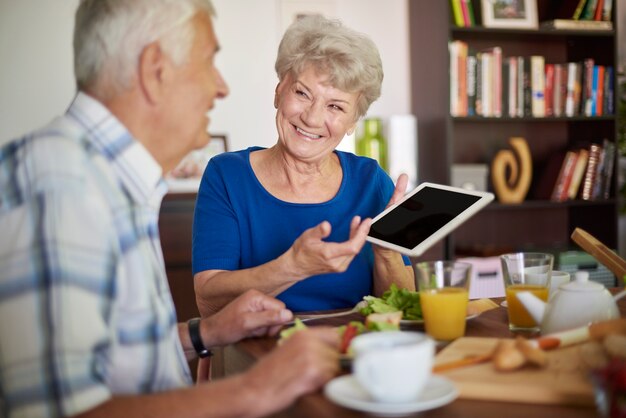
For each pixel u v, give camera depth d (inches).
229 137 140.9
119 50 38.6
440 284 47.7
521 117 140.9
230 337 50.8
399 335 35.4
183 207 126.7
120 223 38.0
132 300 38.5
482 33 143.9
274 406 35.4
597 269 141.9
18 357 33.4
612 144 146.8
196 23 40.8
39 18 131.9
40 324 33.2
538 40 153.2
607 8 146.3
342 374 39.4
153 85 39.5
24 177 35.3
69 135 37.4
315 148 66.7
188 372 45.1
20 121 132.1
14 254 33.8
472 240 153.3
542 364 37.5
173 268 126.3
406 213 57.8
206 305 63.3
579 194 147.8
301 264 55.1
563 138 157.1
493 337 47.7
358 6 145.2
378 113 147.6
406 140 138.6
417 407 31.7
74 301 33.5
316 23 66.1
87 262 34.3
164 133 41.1
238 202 68.7
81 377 33.4
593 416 32.8
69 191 34.6
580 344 41.3
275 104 69.1
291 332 46.7
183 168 135.0
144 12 38.6
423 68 142.7
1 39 130.9
